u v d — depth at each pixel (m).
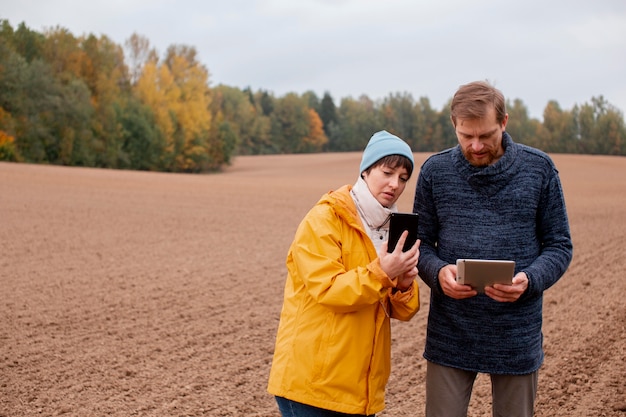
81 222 18.31
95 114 67.88
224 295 9.66
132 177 41.22
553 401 5.37
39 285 10.12
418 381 6.02
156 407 5.30
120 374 6.11
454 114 3.25
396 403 5.48
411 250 3.07
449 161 3.44
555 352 6.77
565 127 121.25
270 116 129.38
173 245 14.80
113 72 75.56
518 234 3.32
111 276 10.99
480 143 3.22
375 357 3.24
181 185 36.09
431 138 133.62
